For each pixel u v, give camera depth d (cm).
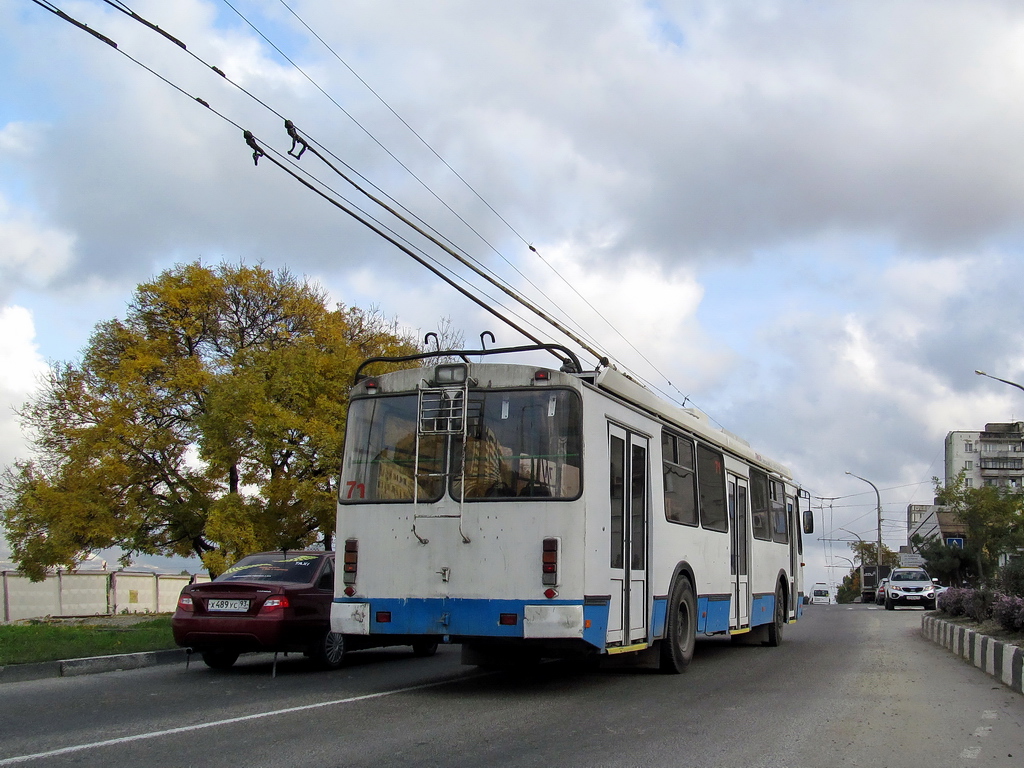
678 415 1293
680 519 1255
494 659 1215
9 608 2936
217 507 2225
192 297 3123
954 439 10950
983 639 1310
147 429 2856
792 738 759
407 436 1023
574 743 730
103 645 1412
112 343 3133
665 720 844
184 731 773
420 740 739
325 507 2183
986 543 5231
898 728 815
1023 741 761
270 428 2191
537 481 966
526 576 948
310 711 888
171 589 3606
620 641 1033
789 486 1984
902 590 4016
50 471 2753
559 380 988
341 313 3312
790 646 1764
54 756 670
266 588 1212
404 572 988
